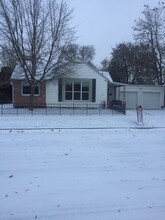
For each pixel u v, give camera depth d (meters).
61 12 26.55
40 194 6.67
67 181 7.58
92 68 30.36
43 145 12.27
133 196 6.57
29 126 18.19
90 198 6.44
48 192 6.80
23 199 6.38
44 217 5.52
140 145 12.62
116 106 28.52
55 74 27.48
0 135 14.88
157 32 44.59
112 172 8.40
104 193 6.74
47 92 29.78
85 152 11.02
